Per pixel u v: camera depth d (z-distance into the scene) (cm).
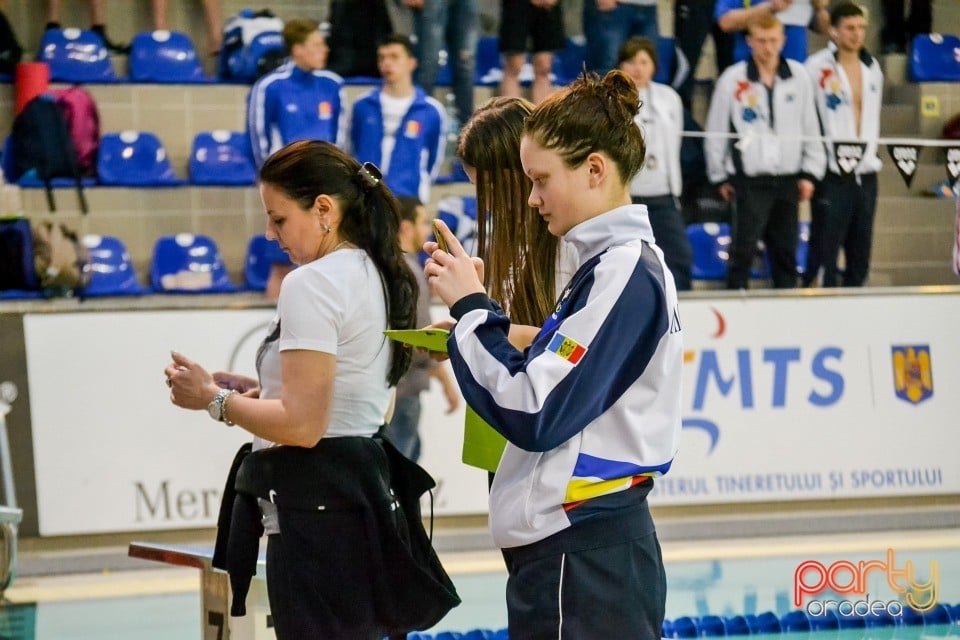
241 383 593
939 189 1477
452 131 1608
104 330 1297
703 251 1466
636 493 450
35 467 1273
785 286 1466
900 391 1452
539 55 1638
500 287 523
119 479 1291
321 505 518
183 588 1165
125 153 1574
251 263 1559
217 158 1603
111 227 1547
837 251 1469
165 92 1636
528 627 444
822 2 1605
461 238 1560
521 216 518
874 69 1545
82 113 1549
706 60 1638
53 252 1423
